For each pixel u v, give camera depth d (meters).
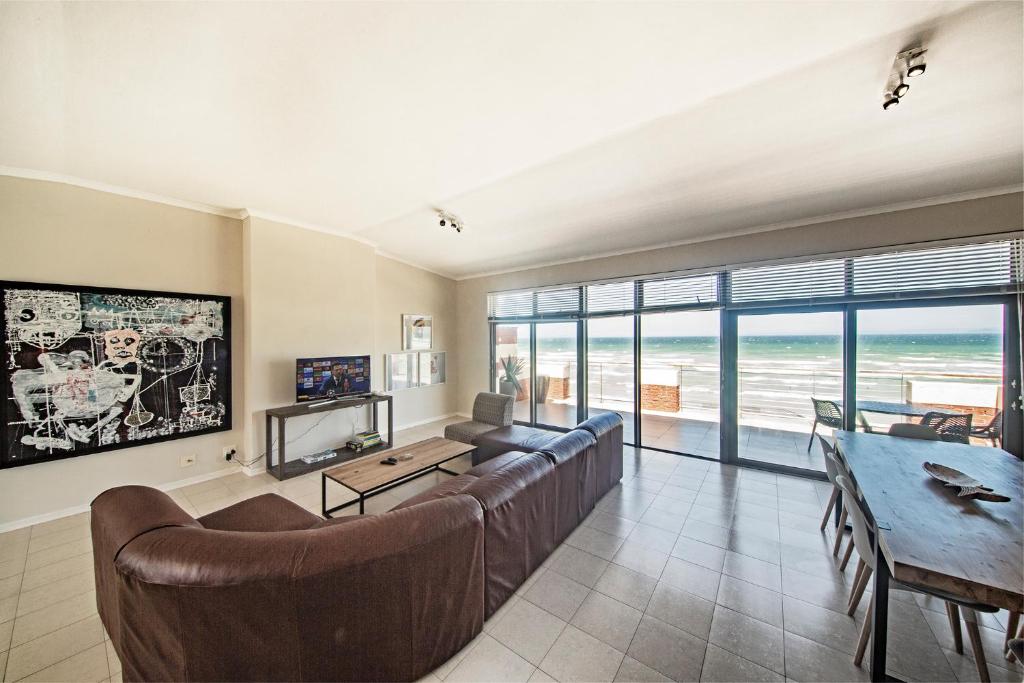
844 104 1.89
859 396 3.37
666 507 2.99
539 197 3.20
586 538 2.52
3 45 1.51
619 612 1.84
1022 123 2.00
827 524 2.70
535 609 1.86
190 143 2.35
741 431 4.00
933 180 2.69
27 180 2.66
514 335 5.89
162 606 1.14
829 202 3.12
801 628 1.74
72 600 1.93
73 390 2.82
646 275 4.48
